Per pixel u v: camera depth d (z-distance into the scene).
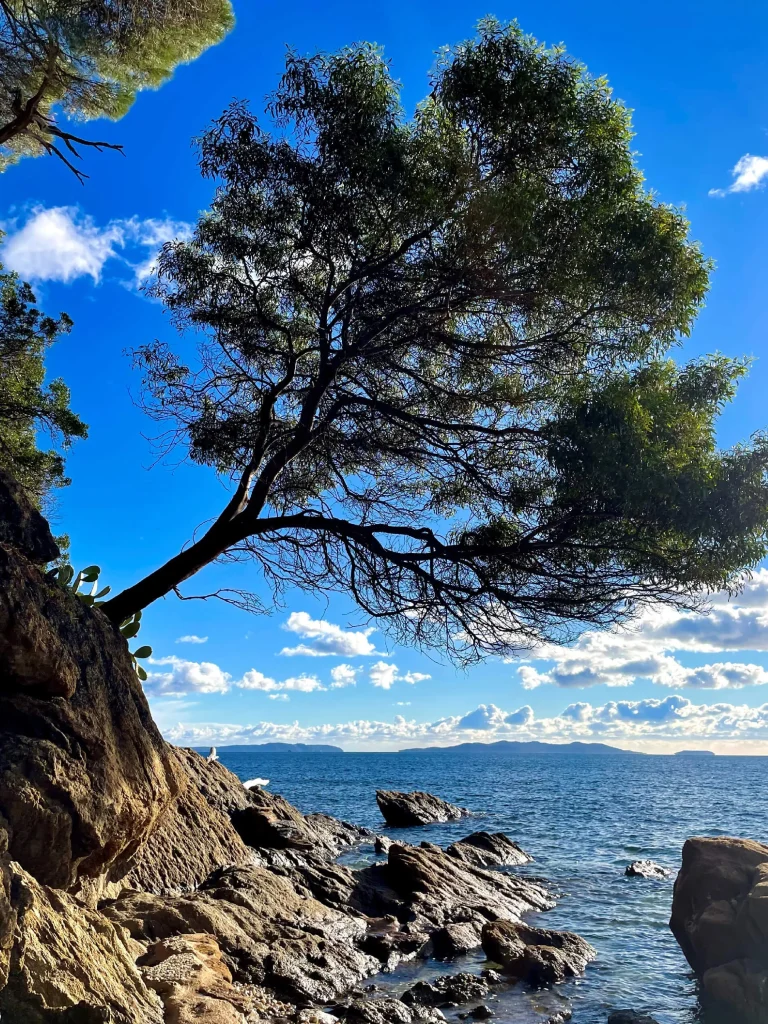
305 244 11.35
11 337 17.98
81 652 7.86
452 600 11.22
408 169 10.16
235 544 11.81
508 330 11.56
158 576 10.77
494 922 14.31
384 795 40.78
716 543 9.70
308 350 11.53
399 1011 10.13
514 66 10.27
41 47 14.22
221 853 15.39
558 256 10.21
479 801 58.22
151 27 14.52
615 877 22.72
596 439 9.49
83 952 5.90
